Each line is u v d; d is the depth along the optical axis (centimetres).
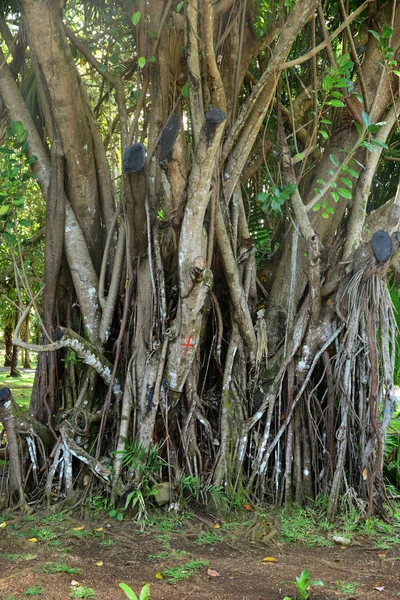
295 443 584
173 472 561
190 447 568
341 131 638
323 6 716
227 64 621
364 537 507
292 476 579
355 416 552
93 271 617
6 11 687
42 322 605
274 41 723
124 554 451
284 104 731
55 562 427
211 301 608
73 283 620
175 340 533
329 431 576
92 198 622
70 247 611
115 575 412
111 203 636
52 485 569
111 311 600
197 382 599
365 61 641
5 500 554
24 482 564
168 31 589
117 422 582
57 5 555
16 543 466
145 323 568
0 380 2208
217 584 399
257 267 707
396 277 696
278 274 644
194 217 482
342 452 548
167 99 595
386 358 547
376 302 541
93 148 629
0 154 661
